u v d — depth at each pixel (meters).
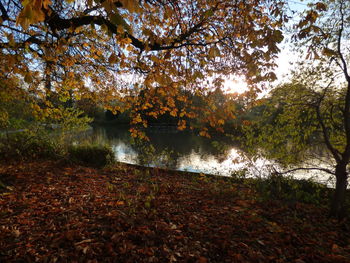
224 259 2.47
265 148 5.87
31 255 2.22
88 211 3.41
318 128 5.37
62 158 7.33
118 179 5.87
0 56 3.17
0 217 2.99
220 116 3.54
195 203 4.30
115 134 26.50
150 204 3.91
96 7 2.76
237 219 3.62
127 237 2.68
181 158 10.69
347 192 5.21
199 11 3.73
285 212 4.24
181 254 2.48
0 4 3.18
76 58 4.80
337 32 4.57
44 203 3.64
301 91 5.38
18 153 7.03
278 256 2.66
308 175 6.81
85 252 2.31
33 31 3.76
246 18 3.06
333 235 3.50
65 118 7.92
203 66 4.06
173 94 4.00
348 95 4.31
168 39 3.23
